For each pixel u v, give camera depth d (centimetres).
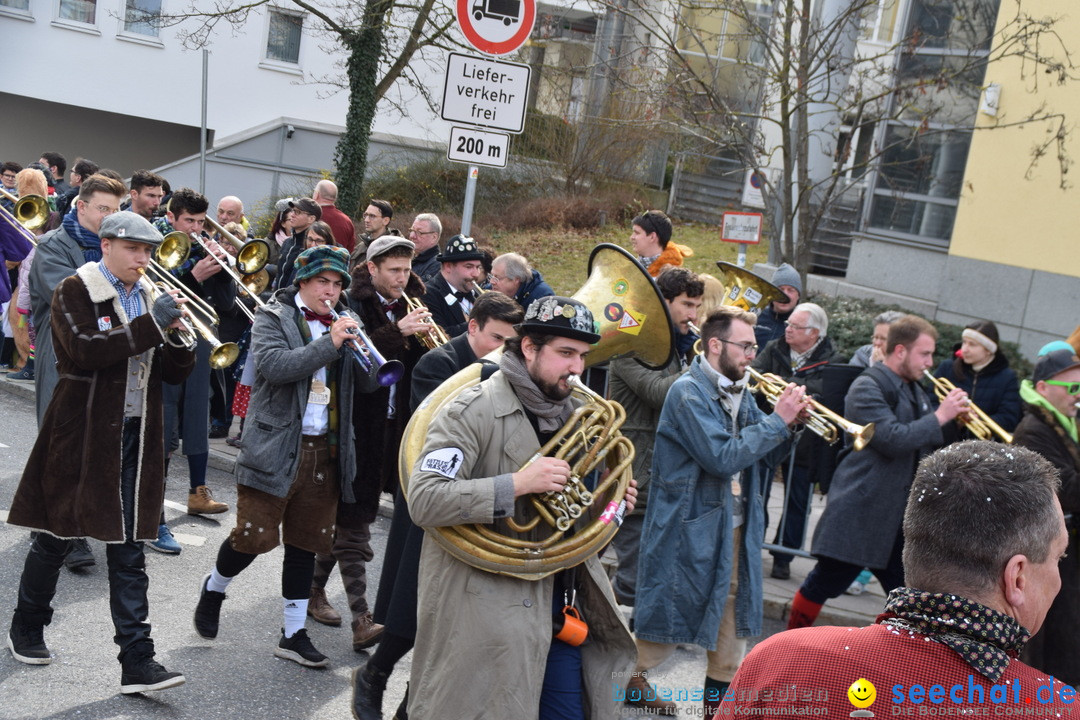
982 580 178
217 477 790
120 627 423
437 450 307
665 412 436
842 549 501
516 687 302
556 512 314
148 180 673
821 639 188
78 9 2278
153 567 583
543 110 1909
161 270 515
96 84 2298
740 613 435
